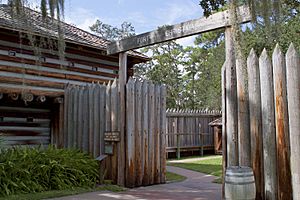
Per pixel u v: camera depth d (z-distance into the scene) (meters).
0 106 9.21
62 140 9.05
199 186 7.19
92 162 7.48
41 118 10.00
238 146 4.95
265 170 4.69
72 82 9.66
